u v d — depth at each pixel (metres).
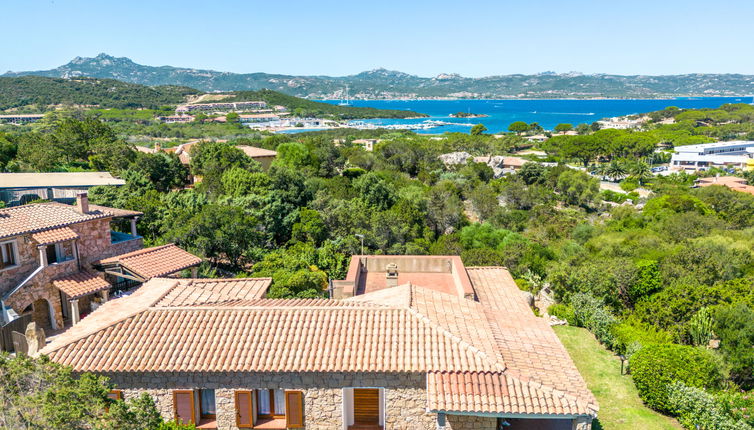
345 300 20.20
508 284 25.88
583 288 37.12
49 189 45.19
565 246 58.31
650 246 56.56
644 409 21.30
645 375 21.36
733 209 88.38
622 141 181.00
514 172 142.00
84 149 81.50
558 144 194.50
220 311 17.86
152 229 45.84
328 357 15.80
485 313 20.67
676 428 19.94
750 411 19.66
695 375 21.16
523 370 15.84
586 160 181.62
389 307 18.08
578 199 113.12
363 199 72.06
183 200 51.25
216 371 15.55
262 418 16.59
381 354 15.91
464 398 14.61
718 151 185.50
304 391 15.91
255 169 73.06
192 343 16.39
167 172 72.94
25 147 74.06
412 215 66.75
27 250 27.83
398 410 15.84
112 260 29.23
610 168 151.62
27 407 12.05
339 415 15.98
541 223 80.75
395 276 25.59
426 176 112.94
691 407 19.77
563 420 17.30
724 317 27.41
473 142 175.88
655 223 76.00
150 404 13.02
